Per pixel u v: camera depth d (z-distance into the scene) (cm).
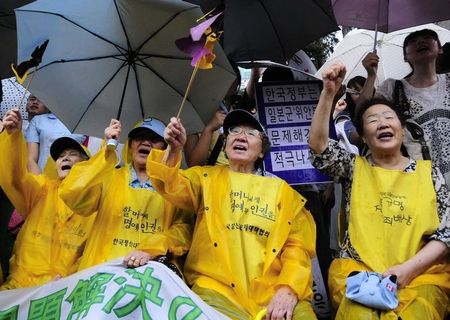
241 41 529
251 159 419
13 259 434
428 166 411
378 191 404
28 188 434
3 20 522
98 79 448
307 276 386
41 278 421
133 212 415
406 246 388
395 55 688
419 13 527
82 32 437
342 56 700
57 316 368
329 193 514
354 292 366
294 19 532
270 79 535
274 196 405
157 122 432
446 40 681
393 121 415
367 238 394
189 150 496
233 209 400
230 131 424
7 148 405
